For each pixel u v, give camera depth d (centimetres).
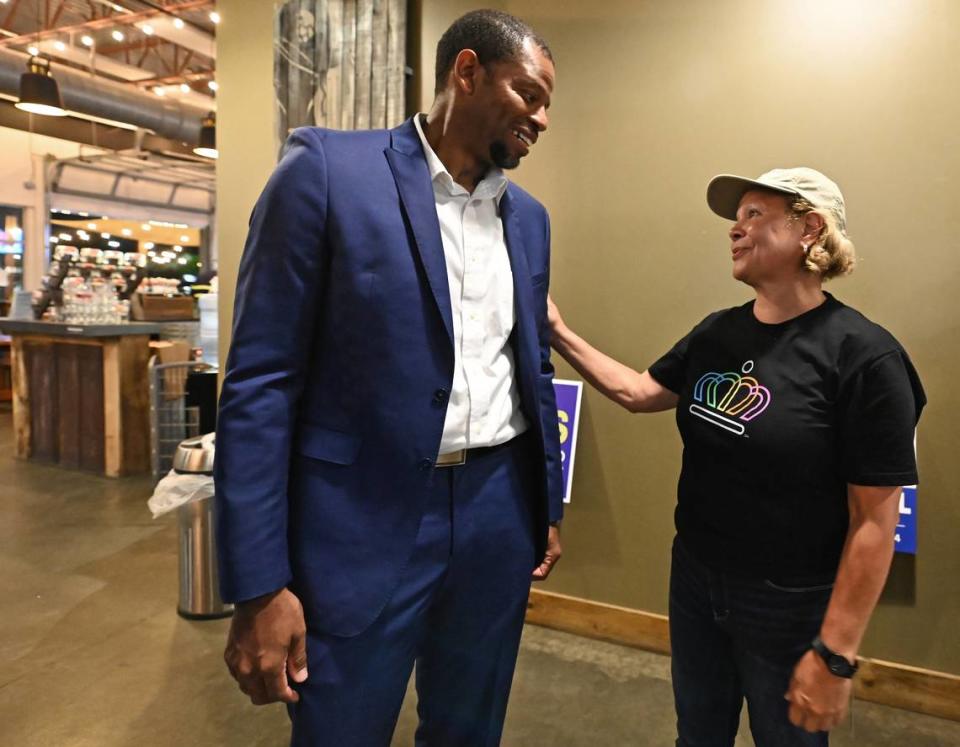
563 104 247
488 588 127
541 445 132
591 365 172
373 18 264
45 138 980
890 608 218
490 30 109
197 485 272
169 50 851
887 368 111
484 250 121
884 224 210
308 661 110
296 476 111
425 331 110
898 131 206
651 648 250
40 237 980
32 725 208
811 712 114
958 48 199
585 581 260
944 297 205
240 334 106
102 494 436
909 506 212
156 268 1194
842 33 210
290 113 280
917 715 214
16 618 276
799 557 119
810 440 116
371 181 108
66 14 725
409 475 111
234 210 317
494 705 135
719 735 141
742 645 127
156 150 945
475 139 114
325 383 110
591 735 206
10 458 526
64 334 465
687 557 137
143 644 256
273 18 290
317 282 107
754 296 228
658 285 241
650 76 235
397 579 111
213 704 219
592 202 247
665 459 245
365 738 115
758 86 221
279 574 104
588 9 241
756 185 125
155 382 450
